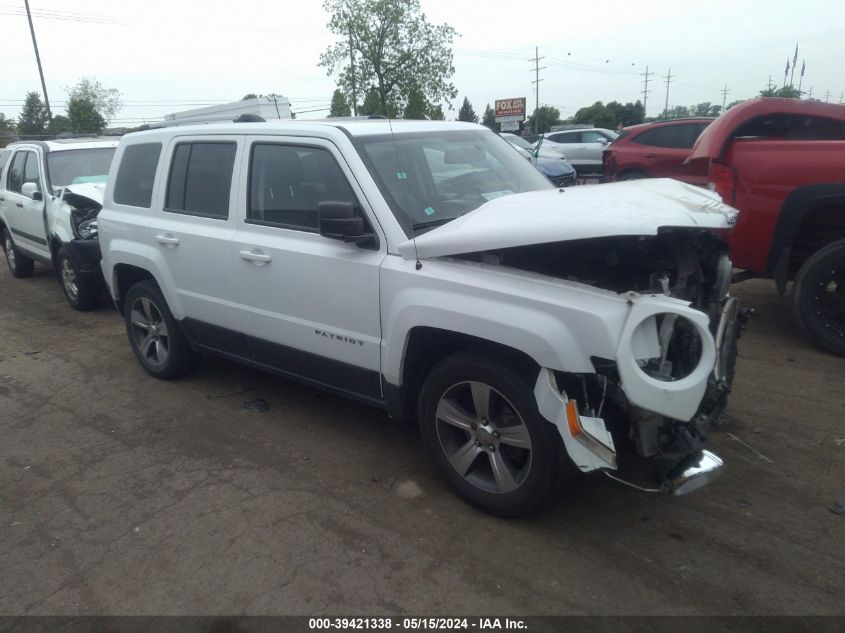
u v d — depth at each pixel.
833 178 5.19
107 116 53.09
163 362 5.46
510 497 3.33
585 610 2.83
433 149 4.21
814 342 5.57
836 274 5.34
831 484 3.70
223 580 3.10
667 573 3.04
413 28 35.88
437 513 3.54
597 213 2.96
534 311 3.03
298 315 4.11
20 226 9.16
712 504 3.55
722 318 3.33
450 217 3.81
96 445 4.50
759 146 5.52
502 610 2.84
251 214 4.34
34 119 69.88
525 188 4.37
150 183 5.13
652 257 3.39
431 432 3.62
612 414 3.22
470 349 3.40
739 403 4.70
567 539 3.29
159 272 5.00
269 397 5.16
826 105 5.81
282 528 3.46
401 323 3.51
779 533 3.29
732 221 3.30
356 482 3.88
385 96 36.75
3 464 4.29
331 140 3.88
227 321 4.63
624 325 2.84
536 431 3.13
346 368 3.95
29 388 5.59
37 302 8.62
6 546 3.43
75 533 3.51
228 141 4.51
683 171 7.77
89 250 7.47
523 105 33.69
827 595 2.87
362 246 3.67
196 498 3.79
